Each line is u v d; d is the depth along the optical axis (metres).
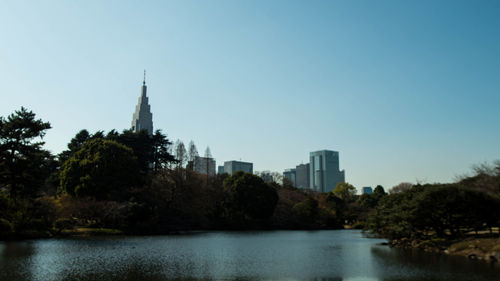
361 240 64.12
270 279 25.28
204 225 96.38
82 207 67.19
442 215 45.31
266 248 47.81
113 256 36.53
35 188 56.78
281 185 159.75
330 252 42.88
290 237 72.31
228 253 41.22
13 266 29.14
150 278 25.17
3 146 53.84
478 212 43.56
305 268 30.19
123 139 104.88
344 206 140.00
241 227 102.19
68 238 57.16
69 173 78.00
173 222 88.62
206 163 133.62
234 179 109.31
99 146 82.06
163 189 95.69
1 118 55.34
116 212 69.50
